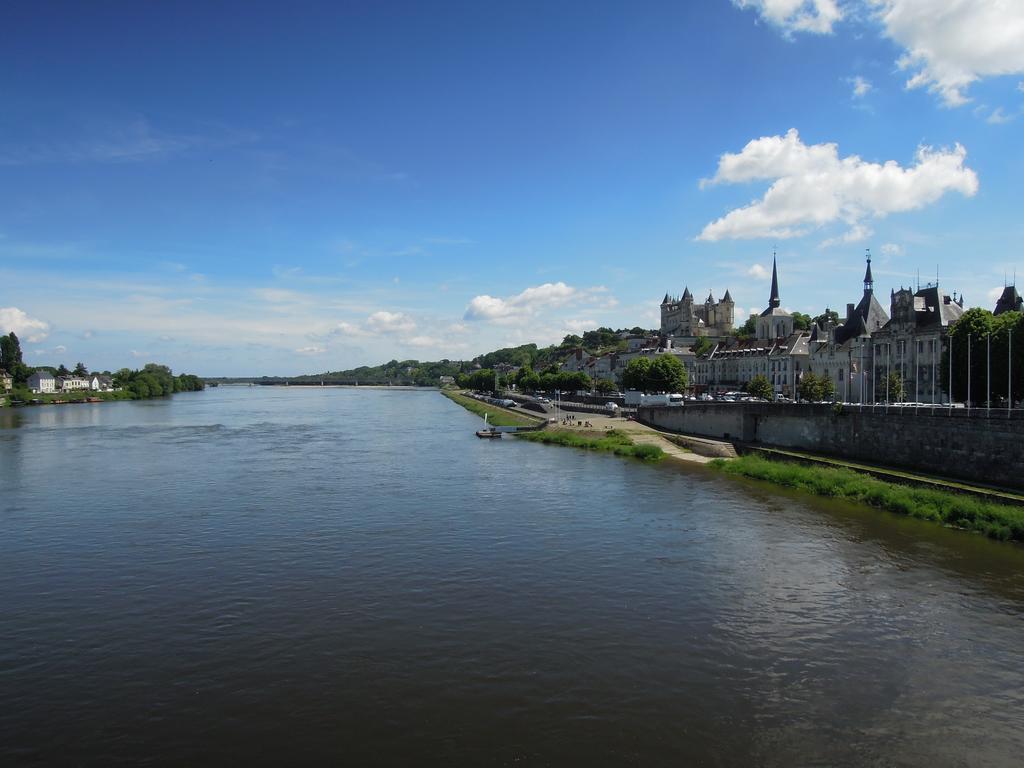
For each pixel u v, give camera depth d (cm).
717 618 3612
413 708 2706
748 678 2972
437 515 5847
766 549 4869
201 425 15350
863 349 14288
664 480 7750
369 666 3052
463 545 4916
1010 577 4278
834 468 7725
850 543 5025
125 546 4881
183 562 4509
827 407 9056
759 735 2542
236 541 5003
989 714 2708
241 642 3297
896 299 13425
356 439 12294
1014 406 9344
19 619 3588
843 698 2814
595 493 6919
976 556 4709
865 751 2452
